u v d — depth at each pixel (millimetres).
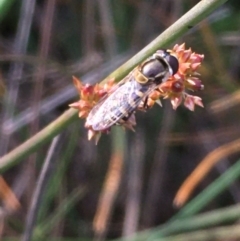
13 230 135
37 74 136
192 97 84
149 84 85
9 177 153
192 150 164
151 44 83
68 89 141
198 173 127
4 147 134
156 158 154
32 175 136
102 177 154
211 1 80
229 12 149
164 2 153
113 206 151
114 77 86
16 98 141
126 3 150
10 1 98
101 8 145
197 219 125
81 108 85
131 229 143
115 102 85
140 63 85
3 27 157
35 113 130
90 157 154
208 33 136
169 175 164
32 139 89
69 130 124
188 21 82
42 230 125
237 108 156
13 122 136
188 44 142
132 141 151
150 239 125
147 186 157
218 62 139
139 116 151
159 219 161
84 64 142
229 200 158
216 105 138
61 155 123
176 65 83
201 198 124
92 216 155
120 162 132
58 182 124
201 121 156
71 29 159
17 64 137
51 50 156
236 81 153
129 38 148
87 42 145
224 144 155
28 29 130
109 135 153
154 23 151
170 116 151
